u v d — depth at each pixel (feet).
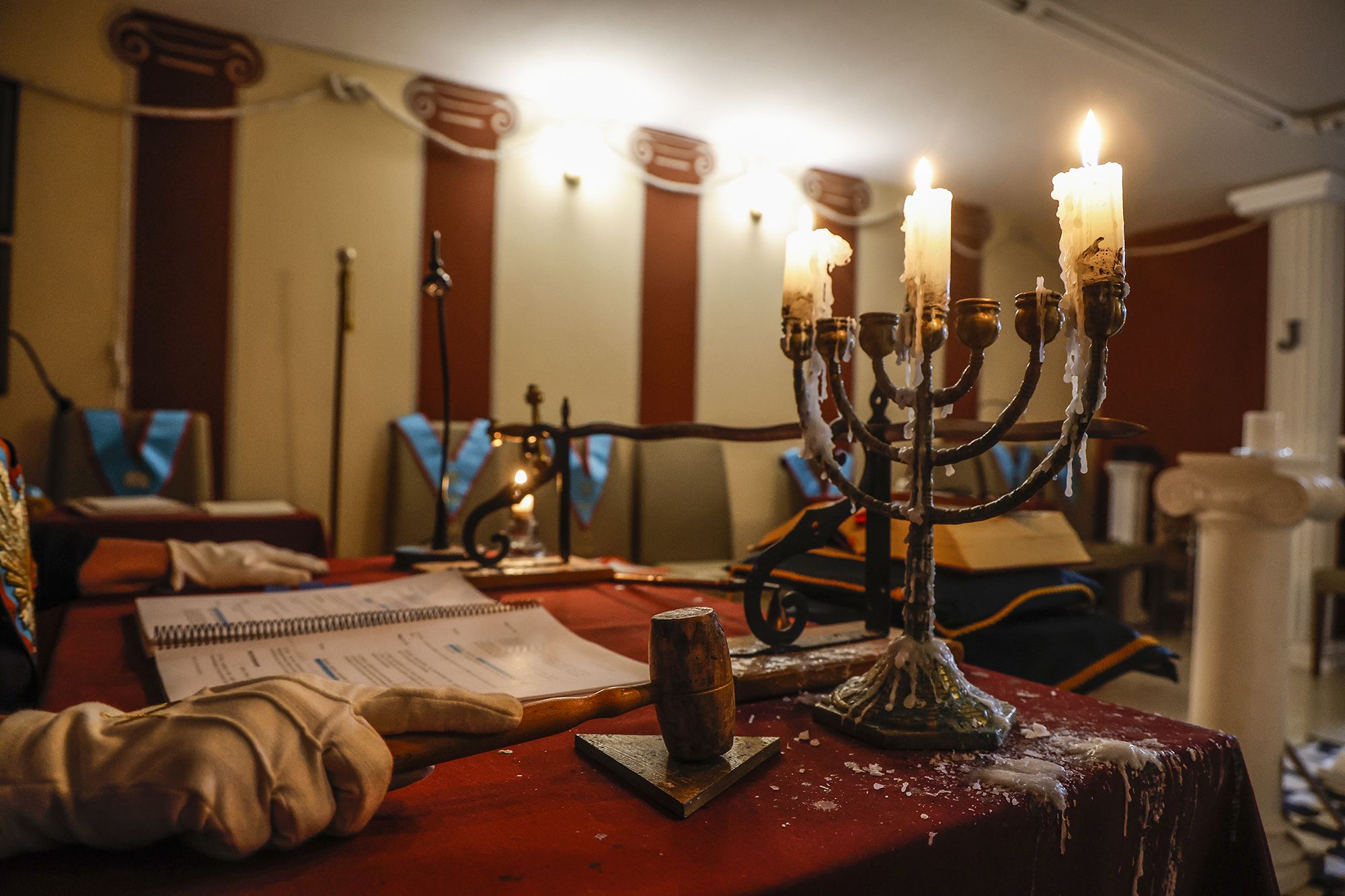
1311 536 15.17
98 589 3.61
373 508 12.05
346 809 1.39
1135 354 19.51
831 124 13.84
